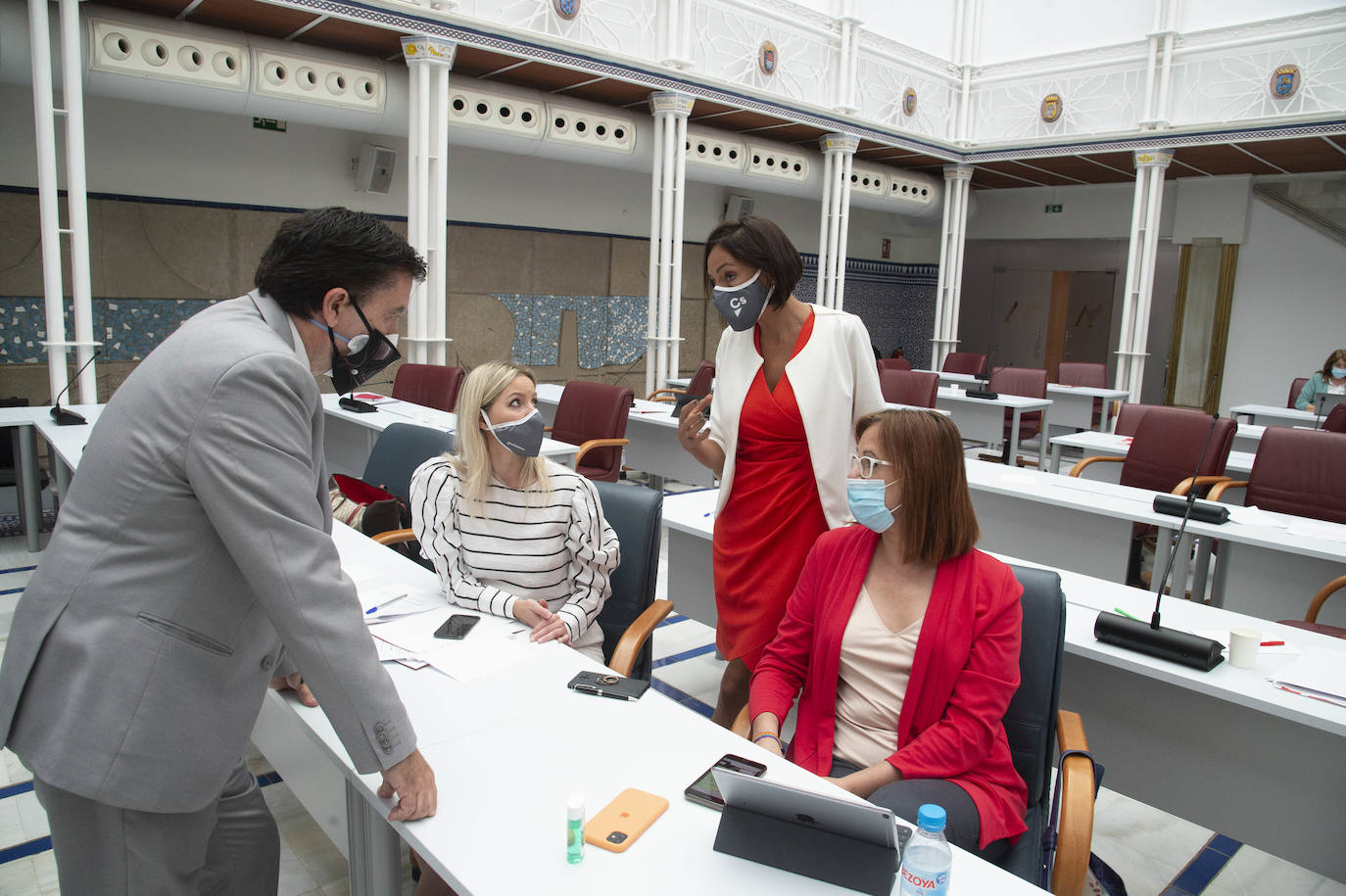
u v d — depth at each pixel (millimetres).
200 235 6824
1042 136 9664
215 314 1244
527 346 9047
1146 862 2453
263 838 1574
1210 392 10961
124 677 1155
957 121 10273
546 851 1199
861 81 8969
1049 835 1567
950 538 1727
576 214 9273
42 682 1183
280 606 1156
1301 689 1850
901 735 1729
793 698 1885
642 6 7141
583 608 2141
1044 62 9664
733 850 1205
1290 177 10180
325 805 1627
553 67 6730
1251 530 3230
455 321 8438
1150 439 4441
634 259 9867
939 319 10906
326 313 1288
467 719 1562
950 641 1701
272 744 1856
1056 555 3842
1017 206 12633
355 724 1207
